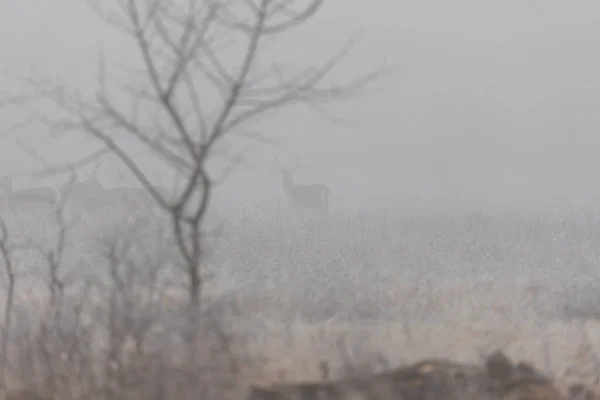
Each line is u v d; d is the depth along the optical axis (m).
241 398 29.05
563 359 35.06
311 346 35.38
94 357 30.58
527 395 29.41
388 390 28.45
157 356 29.16
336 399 29.27
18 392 30.06
